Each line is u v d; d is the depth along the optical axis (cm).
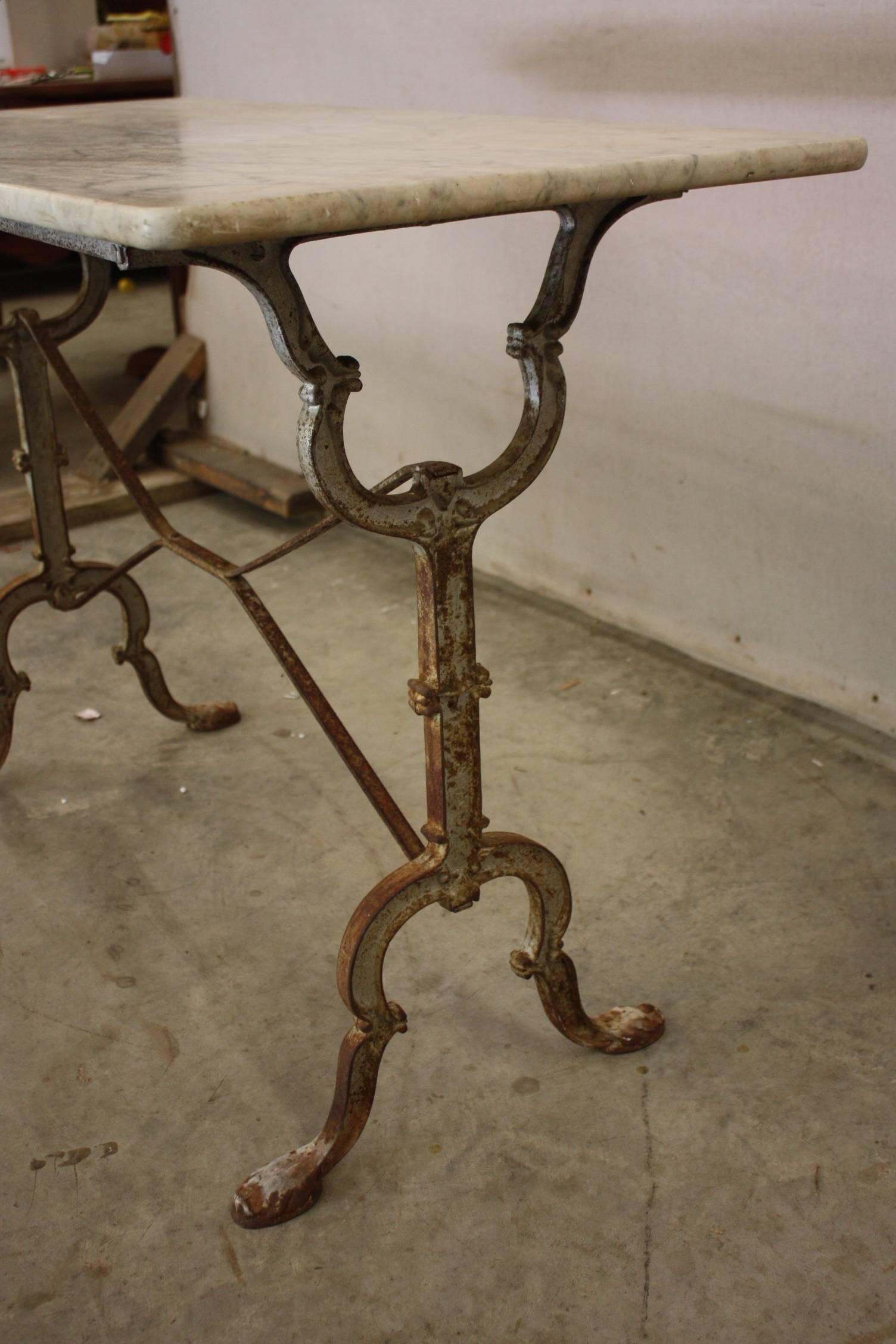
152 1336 128
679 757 234
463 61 274
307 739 243
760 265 228
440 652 130
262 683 265
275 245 109
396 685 263
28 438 204
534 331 128
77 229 99
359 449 346
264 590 311
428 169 111
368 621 293
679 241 240
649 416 261
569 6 246
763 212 224
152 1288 133
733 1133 150
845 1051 163
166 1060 164
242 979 178
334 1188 145
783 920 188
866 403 219
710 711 250
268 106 226
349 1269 135
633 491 272
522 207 108
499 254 280
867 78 202
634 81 239
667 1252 135
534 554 306
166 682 264
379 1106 156
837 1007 170
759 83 218
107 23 614
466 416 307
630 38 236
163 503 375
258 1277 134
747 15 215
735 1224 138
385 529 123
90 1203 143
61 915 192
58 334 199
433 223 104
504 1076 160
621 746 238
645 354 256
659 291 248
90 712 252
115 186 105
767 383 235
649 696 257
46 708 254
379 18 291
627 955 182
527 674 267
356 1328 128
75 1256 137
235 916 192
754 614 256
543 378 130
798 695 253
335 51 308
